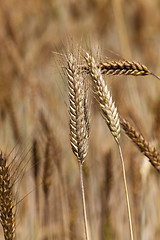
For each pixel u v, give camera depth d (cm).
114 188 102
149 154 81
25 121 105
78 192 102
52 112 106
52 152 92
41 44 134
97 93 78
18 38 131
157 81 133
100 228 100
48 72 126
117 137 78
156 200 104
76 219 99
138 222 102
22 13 166
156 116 99
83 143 77
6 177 76
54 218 98
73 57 77
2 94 107
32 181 94
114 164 100
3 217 76
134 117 96
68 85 77
